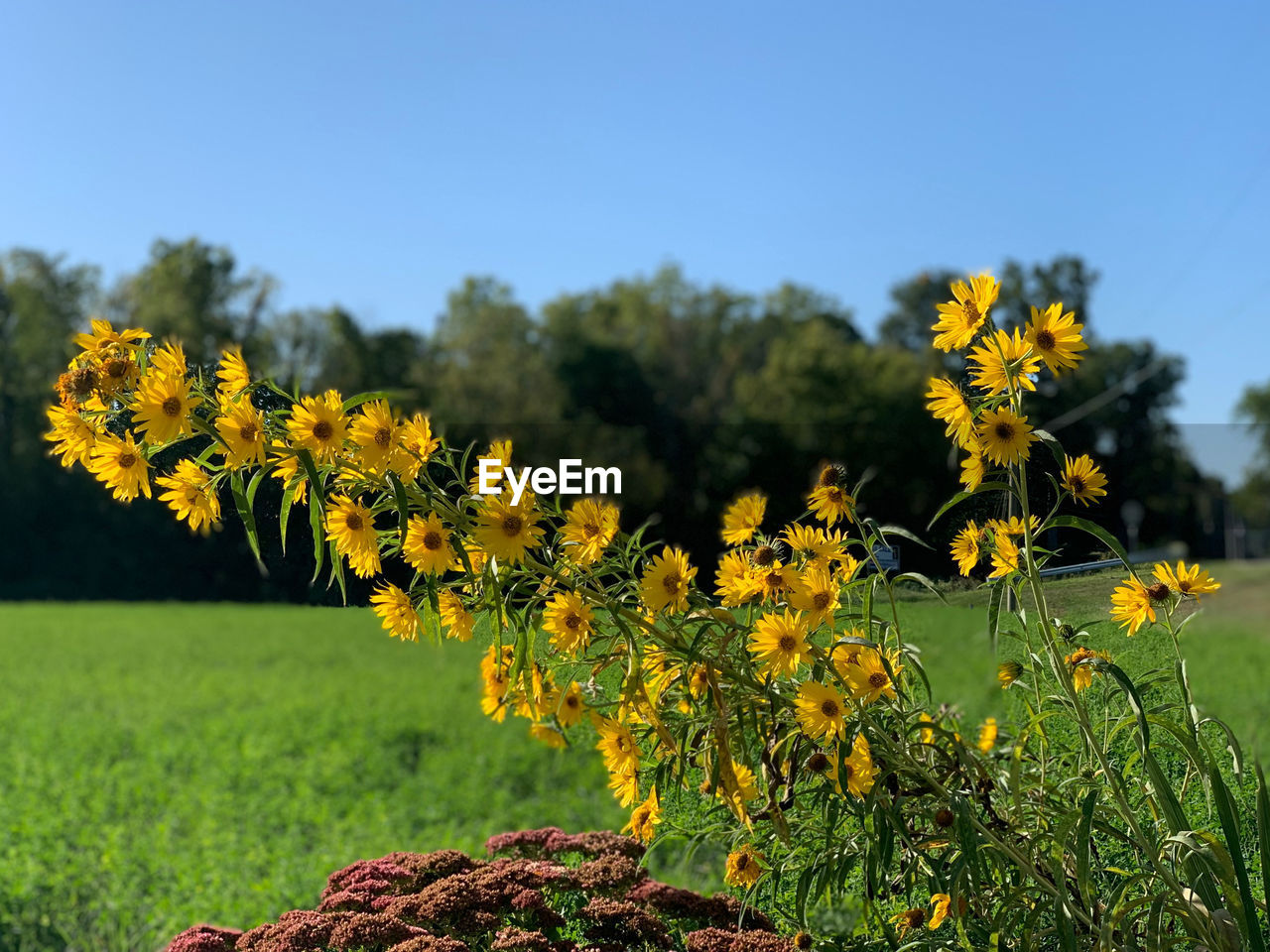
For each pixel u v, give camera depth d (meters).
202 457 2.00
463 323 45.59
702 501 35.03
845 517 2.32
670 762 2.23
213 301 40.12
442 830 6.74
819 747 2.15
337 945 2.29
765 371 39.56
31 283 42.69
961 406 2.03
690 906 2.71
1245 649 13.28
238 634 24.72
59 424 2.02
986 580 2.33
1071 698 2.02
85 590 37.09
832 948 2.42
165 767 9.27
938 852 2.25
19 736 10.70
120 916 5.05
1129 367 33.62
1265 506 29.88
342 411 1.97
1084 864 1.92
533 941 2.30
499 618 2.03
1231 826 1.88
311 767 8.91
